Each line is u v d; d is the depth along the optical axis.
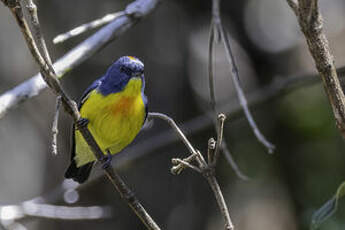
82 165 9.23
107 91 8.12
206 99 13.46
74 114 5.76
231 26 14.16
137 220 12.02
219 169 13.00
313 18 4.55
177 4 13.10
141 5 8.47
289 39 15.21
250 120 7.46
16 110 12.69
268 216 13.27
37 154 12.62
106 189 12.15
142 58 12.56
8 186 12.32
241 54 14.49
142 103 8.40
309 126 12.80
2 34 12.60
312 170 12.48
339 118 4.67
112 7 13.00
